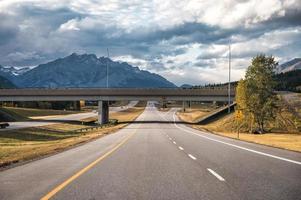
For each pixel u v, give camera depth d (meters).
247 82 72.56
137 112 189.62
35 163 17.06
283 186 10.52
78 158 19.28
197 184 10.90
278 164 15.77
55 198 9.02
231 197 9.04
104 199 8.87
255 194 9.40
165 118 132.75
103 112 111.38
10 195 9.48
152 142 32.88
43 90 111.00
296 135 64.75
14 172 13.95
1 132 64.44
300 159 17.75
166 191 9.84
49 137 63.44
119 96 109.00
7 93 112.31
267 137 53.50
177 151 22.91
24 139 58.31
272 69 72.25
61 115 154.00
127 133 54.47
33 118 129.62
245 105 72.44
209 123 99.12
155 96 108.56
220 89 106.50
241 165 15.47
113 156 19.97
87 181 11.55
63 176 12.73
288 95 103.31
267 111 72.06
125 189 10.15
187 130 65.00
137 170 14.09
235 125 81.94
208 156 19.50
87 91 109.62
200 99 107.31
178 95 108.00
